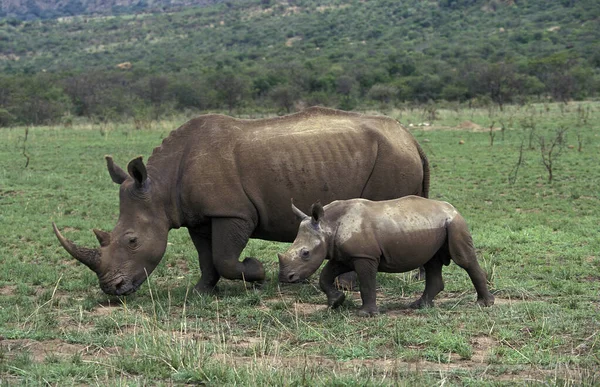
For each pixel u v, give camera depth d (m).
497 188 26.41
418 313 11.88
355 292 13.77
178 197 13.45
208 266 13.93
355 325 11.10
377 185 14.14
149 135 49.00
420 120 58.31
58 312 12.29
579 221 20.17
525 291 13.11
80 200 24.98
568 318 11.21
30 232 19.70
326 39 198.75
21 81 91.00
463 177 29.16
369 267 11.63
